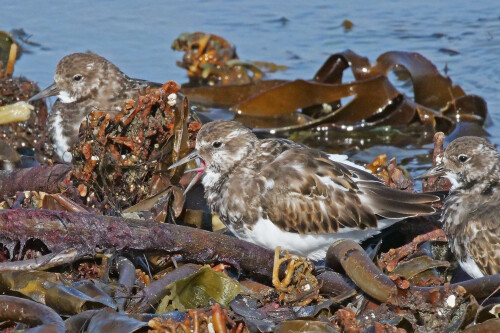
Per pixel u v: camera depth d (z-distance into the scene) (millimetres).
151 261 9203
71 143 12453
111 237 8750
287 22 19453
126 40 18500
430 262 9383
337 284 8648
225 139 10594
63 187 10102
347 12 19844
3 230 8664
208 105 16750
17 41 18047
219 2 20500
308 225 10242
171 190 10148
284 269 8844
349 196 10211
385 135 15367
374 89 15414
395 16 19516
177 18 19609
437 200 10141
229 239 9047
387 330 7582
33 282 8336
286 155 10586
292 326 7684
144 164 10336
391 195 10211
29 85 14477
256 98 15859
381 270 9102
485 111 15398
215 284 8594
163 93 10344
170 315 7773
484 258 9914
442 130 15398
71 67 12477
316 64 17703
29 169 10758
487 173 10406
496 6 19750
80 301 7930
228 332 7660
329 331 7633
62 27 18938
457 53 17656
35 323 7617
